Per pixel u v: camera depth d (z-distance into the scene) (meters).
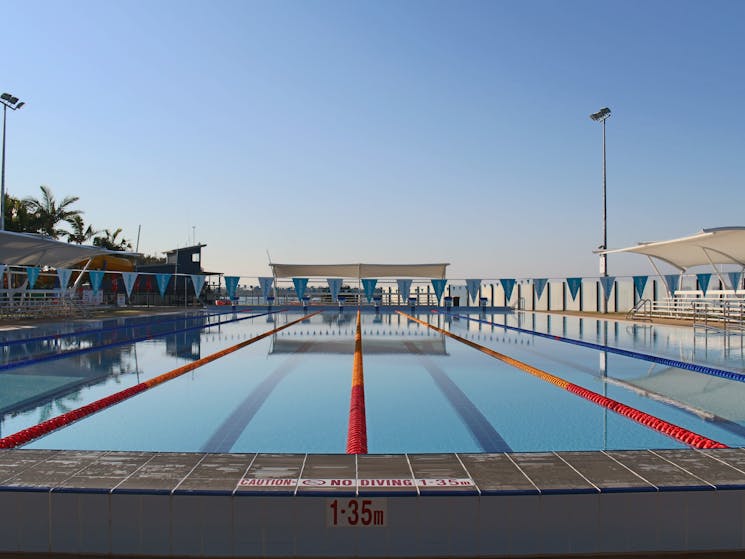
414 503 2.35
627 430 4.29
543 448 3.81
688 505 2.39
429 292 25.61
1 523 2.40
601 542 2.38
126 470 2.59
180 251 27.86
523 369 7.20
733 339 10.46
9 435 3.95
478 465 2.67
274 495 2.34
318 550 2.35
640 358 8.21
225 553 2.35
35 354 8.41
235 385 6.08
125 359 7.98
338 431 4.25
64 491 2.38
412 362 7.85
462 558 2.36
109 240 32.72
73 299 18.06
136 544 2.37
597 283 21.89
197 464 2.68
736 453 2.85
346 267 23.03
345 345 9.98
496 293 27.33
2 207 19.25
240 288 29.64
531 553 2.37
